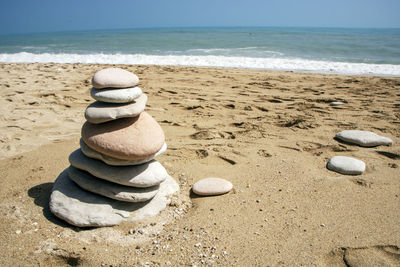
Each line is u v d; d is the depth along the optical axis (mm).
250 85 7633
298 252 2035
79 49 18953
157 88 7121
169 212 2514
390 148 3826
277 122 4848
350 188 2898
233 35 37188
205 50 17000
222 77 8602
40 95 6305
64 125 4605
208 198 2730
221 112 5391
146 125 2541
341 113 5332
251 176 3119
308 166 3346
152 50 17391
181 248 2072
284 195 2764
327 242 2135
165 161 3439
